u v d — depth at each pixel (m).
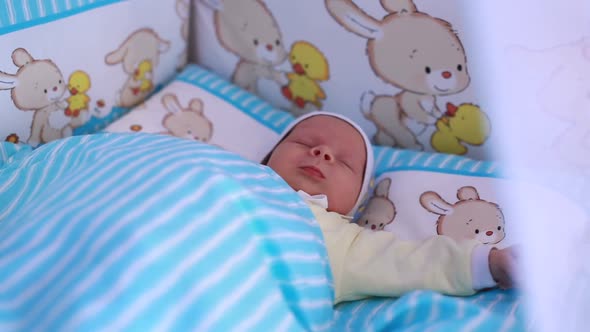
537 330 0.89
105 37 1.34
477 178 1.21
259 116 1.48
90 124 1.40
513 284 0.94
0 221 0.90
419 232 1.16
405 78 1.33
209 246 0.79
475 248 0.96
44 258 0.75
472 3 1.17
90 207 0.79
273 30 1.46
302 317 0.87
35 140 1.29
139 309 0.72
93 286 0.72
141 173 0.85
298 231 0.92
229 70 1.59
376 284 1.00
